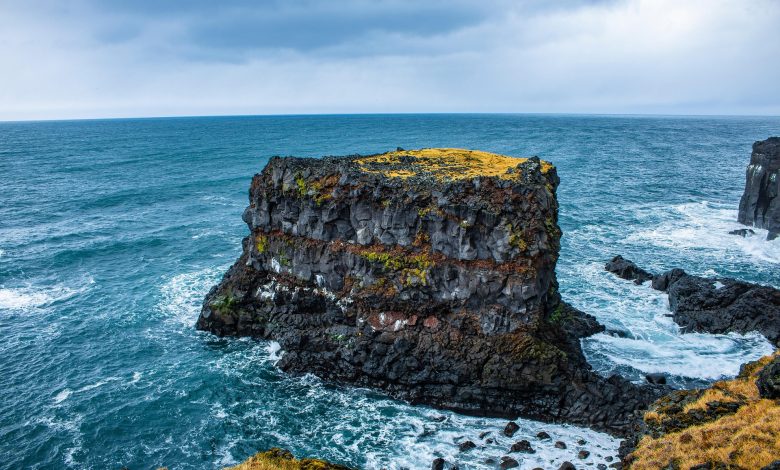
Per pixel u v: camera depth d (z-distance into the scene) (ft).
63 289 196.03
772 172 246.27
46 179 433.07
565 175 436.76
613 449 107.65
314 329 145.38
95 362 147.33
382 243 138.72
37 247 242.78
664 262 216.95
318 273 147.33
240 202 339.36
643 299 177.99
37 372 142.10
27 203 336.08
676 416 99.60
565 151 631.97
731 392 101.60
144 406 127.95
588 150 649.61
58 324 168.55
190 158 575.38
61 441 116.16
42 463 109.91
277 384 136.67
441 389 127.24
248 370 142.61
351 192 140.77
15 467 108.78
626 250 233.14
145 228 275.59
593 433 113.70
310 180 147.54
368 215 139.54
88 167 507.71
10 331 163.73
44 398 131.03
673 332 155.22
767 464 72.90
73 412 125.80
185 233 265.75
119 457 111.96
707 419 95.81
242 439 116.67
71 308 179.83
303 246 148.77
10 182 416.67
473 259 128.98
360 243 141.49
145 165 520.01
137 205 331.98
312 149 645.10
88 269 216.95
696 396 105.50
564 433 114.32
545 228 128.88
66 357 149.69
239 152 627.46
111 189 383.45
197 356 149.89
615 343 148.05
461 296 129.70
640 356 141.59
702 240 246.68
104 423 122.01
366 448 112.37
